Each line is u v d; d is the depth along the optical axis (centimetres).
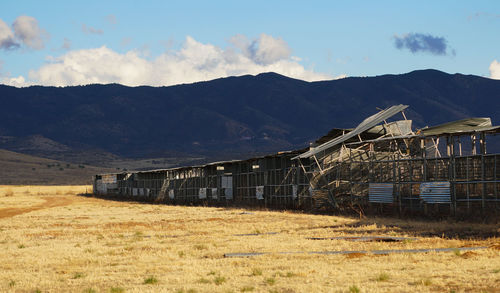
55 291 1620
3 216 5738
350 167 5025
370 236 2869
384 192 4622
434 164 4334
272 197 6316
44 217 5231
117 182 11906
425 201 4259
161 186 9469
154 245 2744
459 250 2152
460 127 5262
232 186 7338
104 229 3825
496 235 2856
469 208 3944
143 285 1662
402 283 1535
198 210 6166
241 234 3247
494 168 3844
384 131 5472
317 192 5316
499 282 1495
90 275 1884
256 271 1784
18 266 2161
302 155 5484
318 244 2573
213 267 1978
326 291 1448
